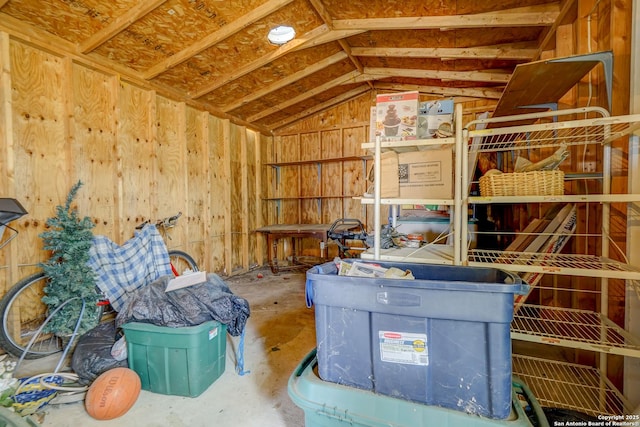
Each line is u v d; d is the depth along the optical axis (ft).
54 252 7.58
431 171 5.65
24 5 7.33
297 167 18.31
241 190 16.12
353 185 17.01
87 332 6.84
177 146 12.51
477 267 4.33
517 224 10.85
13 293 7.00
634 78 4.67
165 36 9.32
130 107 10.62
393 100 6.03
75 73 8.99
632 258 4.73
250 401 5.65
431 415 3.24
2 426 3.68
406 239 7.39
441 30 9.96
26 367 6.72
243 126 16.07
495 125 9.57
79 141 9.04
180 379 5.73
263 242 17.63
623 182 5.11
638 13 4.59
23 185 7.80
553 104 7.74
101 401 5.08
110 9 7.94
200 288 6.40
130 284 8.66
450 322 3.22
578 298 6.68
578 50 6.97
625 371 4.73
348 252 15.71
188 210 12.73
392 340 3.43
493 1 8.38
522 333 4.95
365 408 3.47
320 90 15.01
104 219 9.69
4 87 7.22
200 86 12.45
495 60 11.50
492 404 3.11
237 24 9.06
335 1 9.05
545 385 5.78
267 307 10.72
